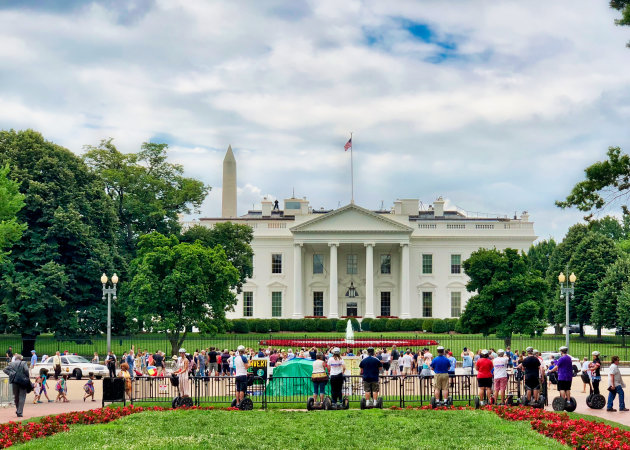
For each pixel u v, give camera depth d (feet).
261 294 370.73
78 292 249.96
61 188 252.62
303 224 357.82
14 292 232.73
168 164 326.24
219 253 240.32
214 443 83.20
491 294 241.55
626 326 261.24
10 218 215.72
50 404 128.88
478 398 110.63
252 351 172.96
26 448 79.87
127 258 291.99
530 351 112.06
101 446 81.10
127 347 250.37
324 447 81.56
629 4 129.80
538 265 418.51
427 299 371.97
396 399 121.90
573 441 81.41
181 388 114.62
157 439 84.74
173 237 237.86
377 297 371.76
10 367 109.40
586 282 308.81
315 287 372.58
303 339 265.75
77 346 253.65
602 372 186.50
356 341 249.75
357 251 373.20
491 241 371.15
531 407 106.01
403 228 355.97
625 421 102.22
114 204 285.02
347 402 109.70
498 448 79.92
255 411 106.63
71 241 245.24
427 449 80.18
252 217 402.72
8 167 214.07
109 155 317.42
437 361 111.55
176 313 230.48
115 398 108.58
